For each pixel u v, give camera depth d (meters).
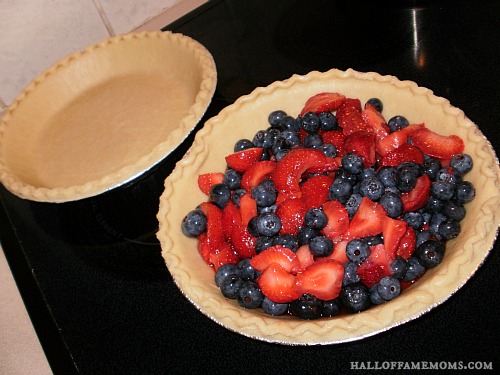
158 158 0.48
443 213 0.39
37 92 0.58
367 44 0.57
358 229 0.40
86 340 0.44
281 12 0.64
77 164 0.53
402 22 0.58
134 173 0.47
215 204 0.44
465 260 0.35
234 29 0.64
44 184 0.52
